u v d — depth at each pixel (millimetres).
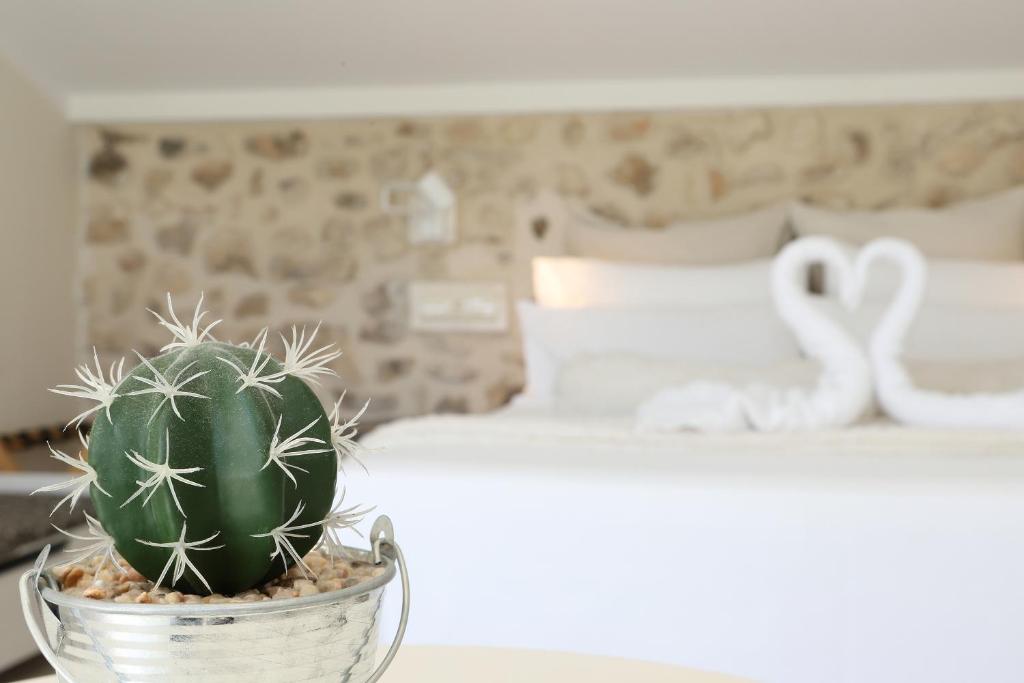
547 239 3816
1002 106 3633
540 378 3109
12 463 3096
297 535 602
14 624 2350
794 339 2998
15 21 3424
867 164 3701
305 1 3297
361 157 3904
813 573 1521
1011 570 1475
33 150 3715
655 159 3785
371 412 3900
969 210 3469
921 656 1483
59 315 3883
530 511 1622
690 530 1563
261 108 3844
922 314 2963
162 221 3977
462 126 3861
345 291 3916
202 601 583
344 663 612
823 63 3572
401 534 1659
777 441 2055
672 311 3104
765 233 3520
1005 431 2094
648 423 2178
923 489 1543
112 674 577
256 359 600
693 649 1543
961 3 3232
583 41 3484
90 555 631
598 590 1583
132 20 3426
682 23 3365
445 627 1629
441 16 3367
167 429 571
